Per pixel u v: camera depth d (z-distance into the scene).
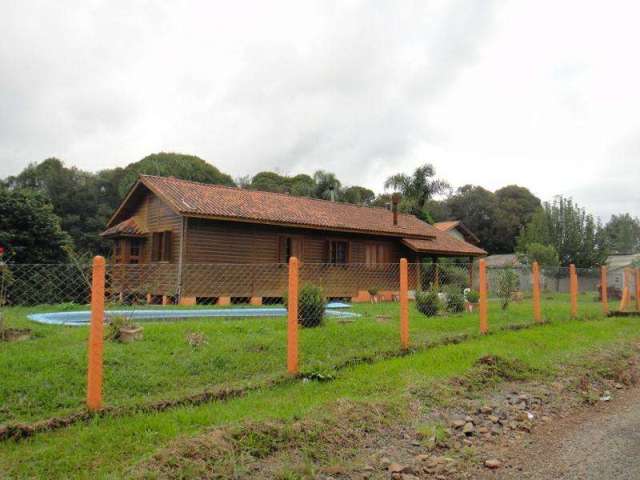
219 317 10.99
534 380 7.32
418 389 6.20
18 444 4.30
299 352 7.69
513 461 4.51
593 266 37.22
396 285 23.08
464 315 13.13
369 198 55.88
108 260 23.19
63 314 10.22
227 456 4.08
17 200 19.23
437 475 4.14
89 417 4.84
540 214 40.06
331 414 5.09
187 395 5.50
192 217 16.39
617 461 4.50
